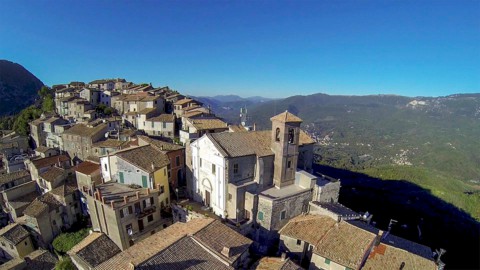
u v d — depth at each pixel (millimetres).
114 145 66250
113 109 107000
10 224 55031
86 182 53719
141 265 25000
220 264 27703
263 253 39219
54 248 48281
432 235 69812
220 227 32812
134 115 88438
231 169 41719
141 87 126625
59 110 108438
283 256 32312
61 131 83562
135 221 40688
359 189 95375
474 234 73125
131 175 45812
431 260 32375
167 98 105375
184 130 71438
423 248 37156
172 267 25922
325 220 39281
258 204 41219
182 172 53500
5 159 78188
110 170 48531
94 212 42719
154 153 49125
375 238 34281
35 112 109312
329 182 47938
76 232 50344
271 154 45125
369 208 79562
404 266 31344
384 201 86562
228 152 41562
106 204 39094
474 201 94562
